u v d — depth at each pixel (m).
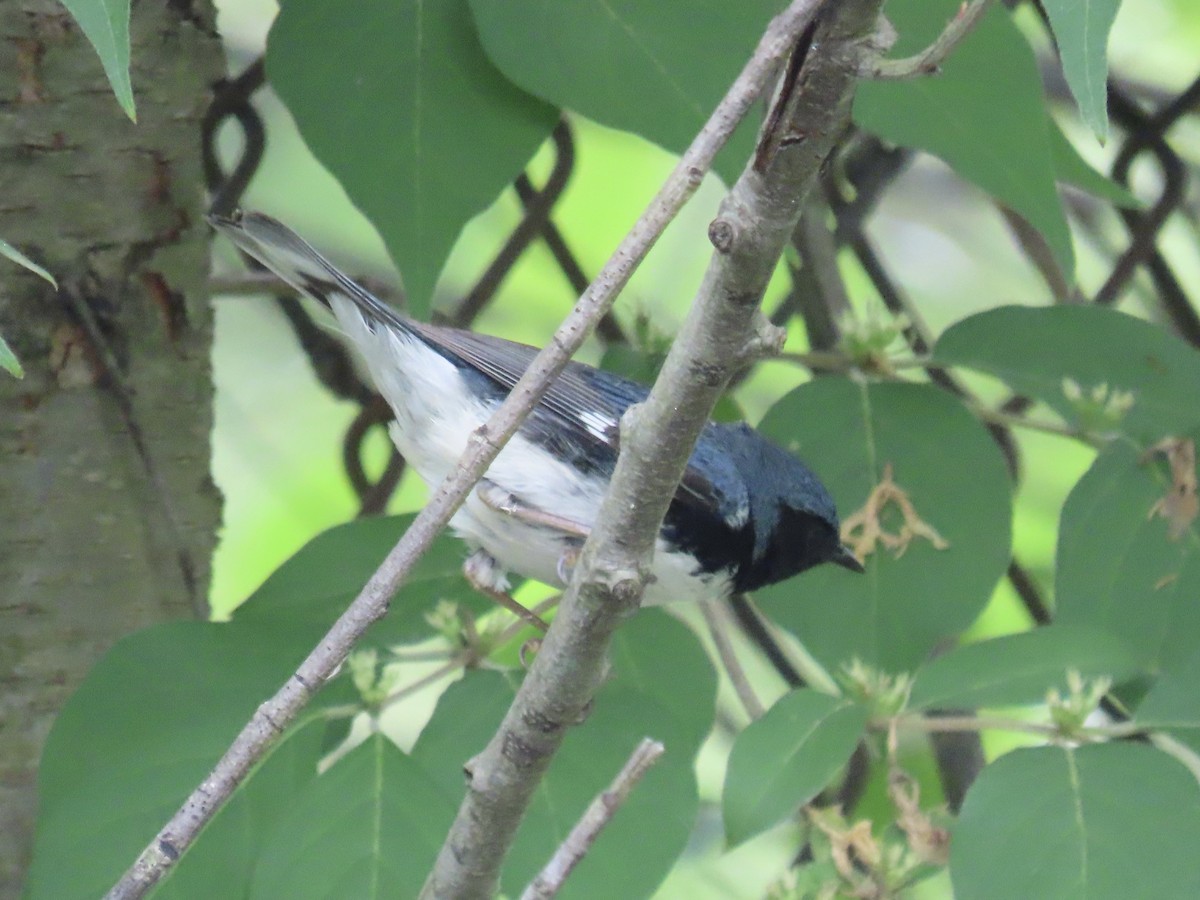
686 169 3.94
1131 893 5.96
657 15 6.29
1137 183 11.64
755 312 4.13
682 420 4.36
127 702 6.36
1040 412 9.30
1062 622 7.29
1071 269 6.79
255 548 11.37
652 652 7.20
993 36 6.43
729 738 10.62
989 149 6.68
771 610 7.36
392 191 6.60
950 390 8.42
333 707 6.56
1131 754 6.25
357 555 6.95
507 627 7.08
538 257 11.75
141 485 7.09
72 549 6.97
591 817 4.18
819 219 8.98
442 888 5.23
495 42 6.29
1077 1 3.65
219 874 6.08
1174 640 7.16
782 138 3.77
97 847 6.12
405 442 7.71
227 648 6.55
